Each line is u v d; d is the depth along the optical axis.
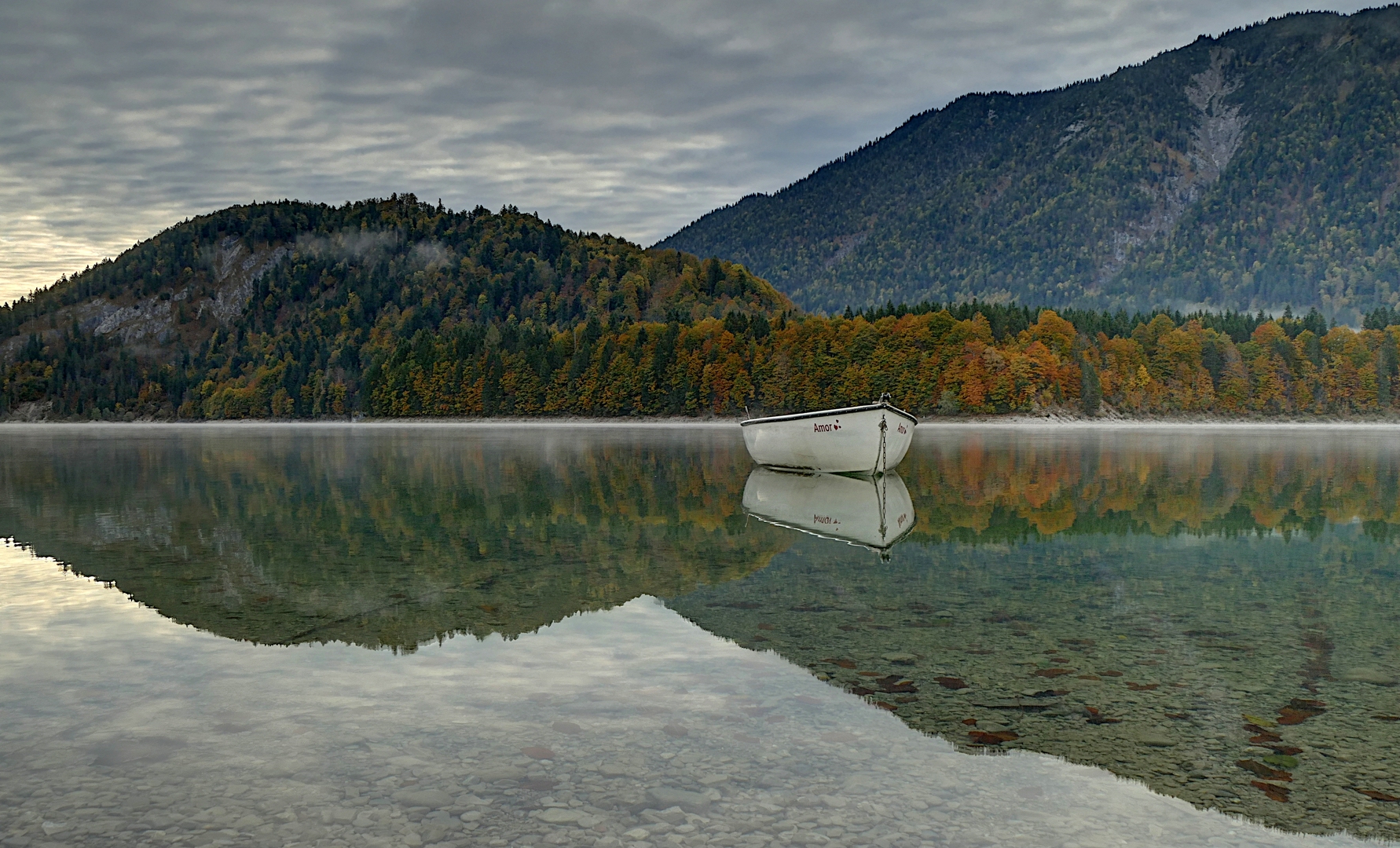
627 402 159.50
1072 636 10.67
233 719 7.88
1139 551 16.94
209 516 22.72
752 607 12.25
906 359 140.25
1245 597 12.91
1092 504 25.09
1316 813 6.19
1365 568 15.08
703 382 154.00
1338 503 25.12
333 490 29.91
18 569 15.18
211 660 9.75
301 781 6.59
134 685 8.83
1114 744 7.34
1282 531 19.66
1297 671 9.27
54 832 5.84
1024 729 7.67
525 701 8.34
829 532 19.55
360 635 10.77
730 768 6.84
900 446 35.91
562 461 46.88
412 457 51.12
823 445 35.53
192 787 6.51
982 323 145.38
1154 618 11.59
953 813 6.14
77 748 7.22
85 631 11.00
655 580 14.16
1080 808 6.24
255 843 5.69
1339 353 153.12
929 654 9.88
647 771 6.78
